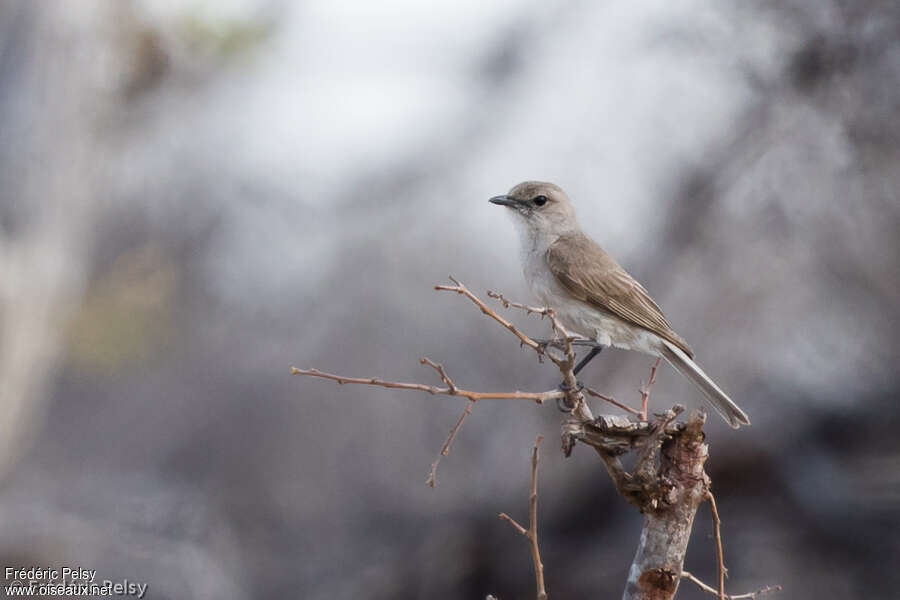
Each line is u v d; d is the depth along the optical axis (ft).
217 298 61.77
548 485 54.39
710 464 53.62
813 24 52.19
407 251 60.39
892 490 53.11
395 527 57.93
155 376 60.59
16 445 42.75
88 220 42.55
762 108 53.06
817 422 53.83
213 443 61.00
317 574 57.26
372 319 60.29
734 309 53.72
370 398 59.21
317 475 59.52
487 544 54.13
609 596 51.42
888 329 52.08
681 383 53.98
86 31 40.86
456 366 58.08
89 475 58.90
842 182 52.06
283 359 61.16
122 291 56.80
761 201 53.11
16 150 39.73
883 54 51.57
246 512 59.11
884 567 51.52
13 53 39.86
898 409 52.85
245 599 54.70
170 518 54.29
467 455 56.95
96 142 42.06
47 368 41.91
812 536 52.65
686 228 53.83
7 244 39.65
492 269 59.47
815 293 53.16
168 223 59.47
